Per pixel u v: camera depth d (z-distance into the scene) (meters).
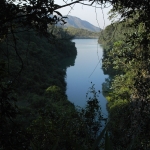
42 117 5.70
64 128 4.97
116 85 10.66
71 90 27.50
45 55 33.50
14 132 2.30
